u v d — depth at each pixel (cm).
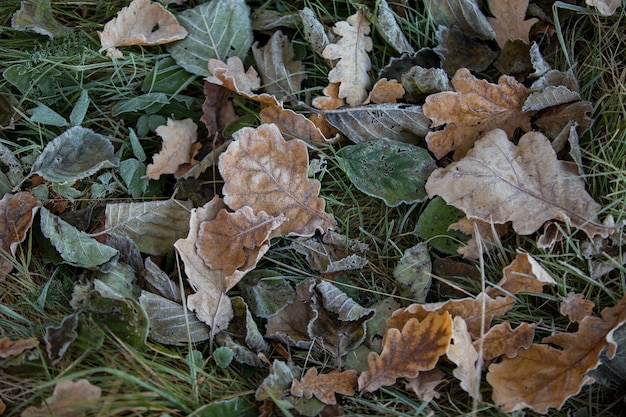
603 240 93
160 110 100
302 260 97
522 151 94
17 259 95
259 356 92
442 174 95
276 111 97
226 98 100
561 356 90
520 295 94
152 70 100
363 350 93
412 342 90
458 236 95
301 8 102
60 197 96
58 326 90
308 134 97
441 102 96
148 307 92
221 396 91
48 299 93
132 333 90
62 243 94
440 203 96
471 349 90
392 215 98
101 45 99
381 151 97
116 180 97
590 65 98
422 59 99
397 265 95
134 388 89
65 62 99
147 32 100
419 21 100
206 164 98
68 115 100
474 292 94
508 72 99
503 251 94
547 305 94
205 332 93
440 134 96
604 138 96
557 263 94
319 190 96
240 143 94
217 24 100
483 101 96
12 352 89
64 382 87
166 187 100
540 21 99
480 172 94
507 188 94
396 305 94
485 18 99
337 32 98
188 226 96
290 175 95
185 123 99
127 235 96
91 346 90
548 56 99
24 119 98
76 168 96
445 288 95
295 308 94
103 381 89
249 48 101
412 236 97
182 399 89
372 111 98
